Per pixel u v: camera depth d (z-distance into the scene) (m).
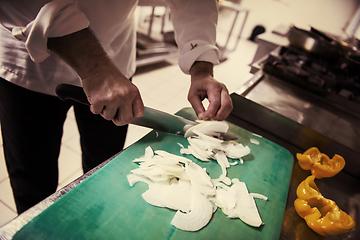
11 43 0.63
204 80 0.69
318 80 1.14
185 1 0.75
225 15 4.95
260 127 0.85
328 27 3.95
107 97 0.47
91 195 0.47
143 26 3.26
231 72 3.26
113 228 0.43
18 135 0.73
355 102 1.05
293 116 0.90
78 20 0.44
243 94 0.95
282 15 4.52
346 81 1.16
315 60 1.28
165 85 2.45
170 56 2.66
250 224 0.49
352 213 0.59
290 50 1.34
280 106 0.94
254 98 0.95
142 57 2.39
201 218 0.47
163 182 0.53
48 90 0.71
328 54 1.25
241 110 0.85
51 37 0.44
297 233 0.51
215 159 0.64
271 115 0.81
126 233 0.43
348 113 1.00
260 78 1.11
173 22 0.80
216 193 0.53
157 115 0.66
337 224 0.47
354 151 0.71
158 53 2.56
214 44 0.77
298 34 1.27
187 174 0.55
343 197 0.64
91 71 0.46
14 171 0.79
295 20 4.37
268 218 0.52
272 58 1.25
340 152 0.74
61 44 0.44
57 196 0.47
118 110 0.52
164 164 0.56
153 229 0.44
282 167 0.67
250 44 4.80
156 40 2.77
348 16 3.65
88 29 0.47
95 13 0.64
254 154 0.69
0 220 1.01
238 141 0.73
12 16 0.53
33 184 0.82
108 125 0.87
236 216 0.50
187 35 0.74
